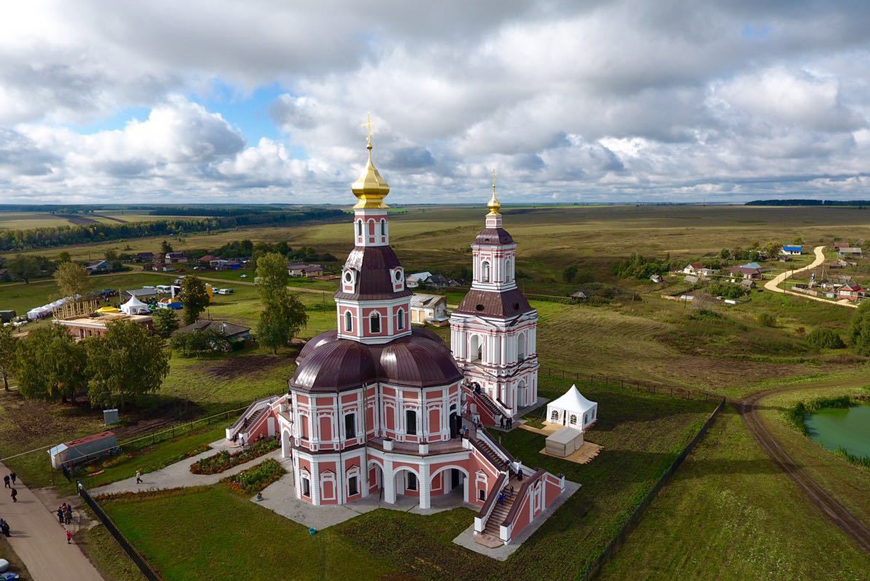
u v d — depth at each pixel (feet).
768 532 145.28
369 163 171.32
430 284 568.41
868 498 164.14
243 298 521.24
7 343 258.16
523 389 238.07
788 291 492.95
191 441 202.90
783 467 182.70
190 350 324.80
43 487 170.50
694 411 231.91
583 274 627.87
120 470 180.75
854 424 229.25
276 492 164.45
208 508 155.74
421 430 160.66
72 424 222.69
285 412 188.03
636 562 132.87
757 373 293.43
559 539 139.95
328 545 138.00
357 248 176.76
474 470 157.48
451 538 140.87
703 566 131.34
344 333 177.37
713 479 173.88
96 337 233.96
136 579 126.72
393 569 128.88
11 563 132.26
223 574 127.75
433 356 164.66
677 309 448.24
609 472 176.76
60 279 476.13
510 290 229.45
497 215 225.35
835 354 326.44
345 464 157.99
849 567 131.85
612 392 256.32
